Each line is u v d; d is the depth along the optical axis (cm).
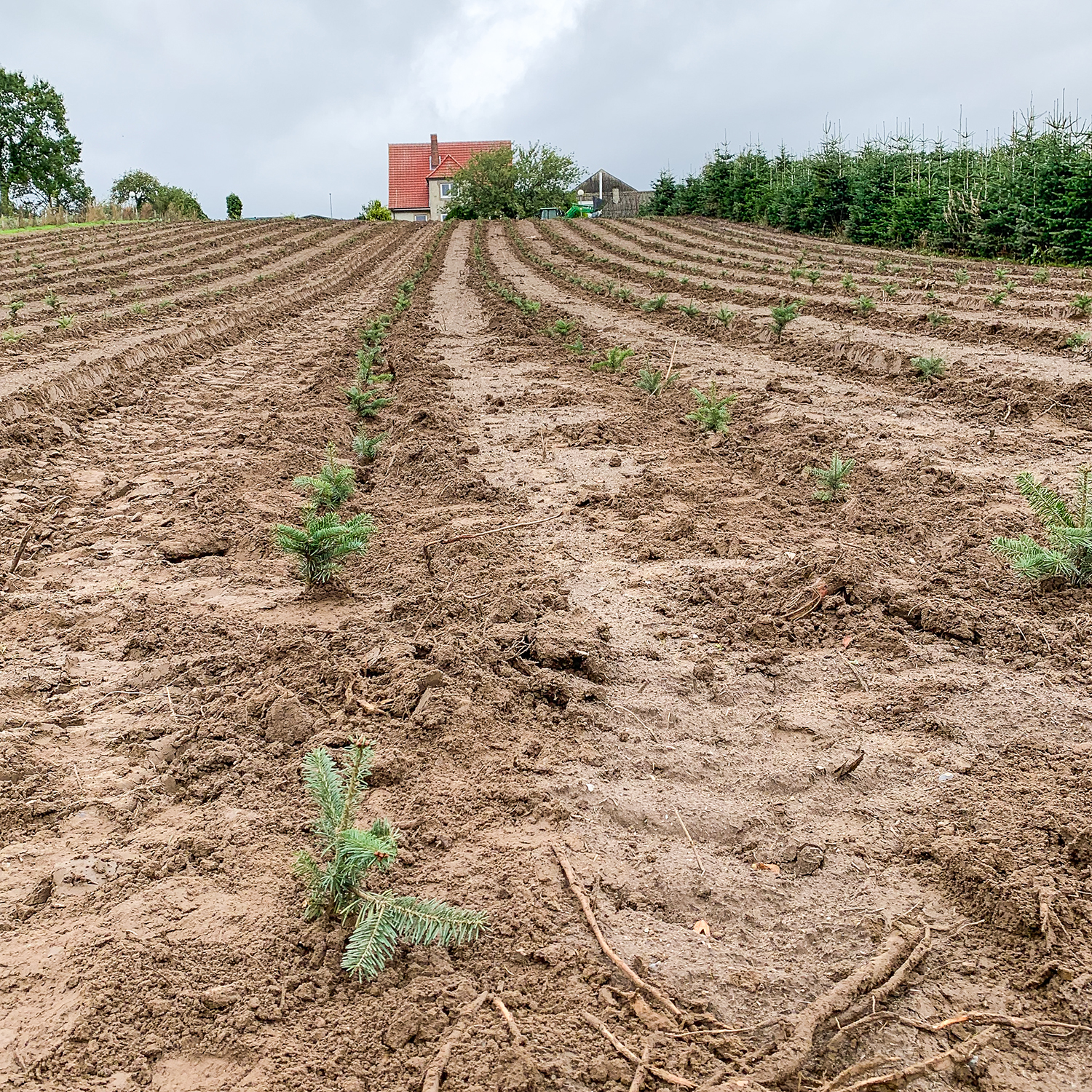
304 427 855
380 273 2577
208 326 1405
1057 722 342
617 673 393
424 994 233
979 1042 218
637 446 765
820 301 1527
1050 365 967
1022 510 565
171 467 743
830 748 337
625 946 250
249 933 254
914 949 245
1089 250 2058
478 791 314
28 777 331
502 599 446
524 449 762
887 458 696
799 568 475
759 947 251
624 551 531
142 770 335
